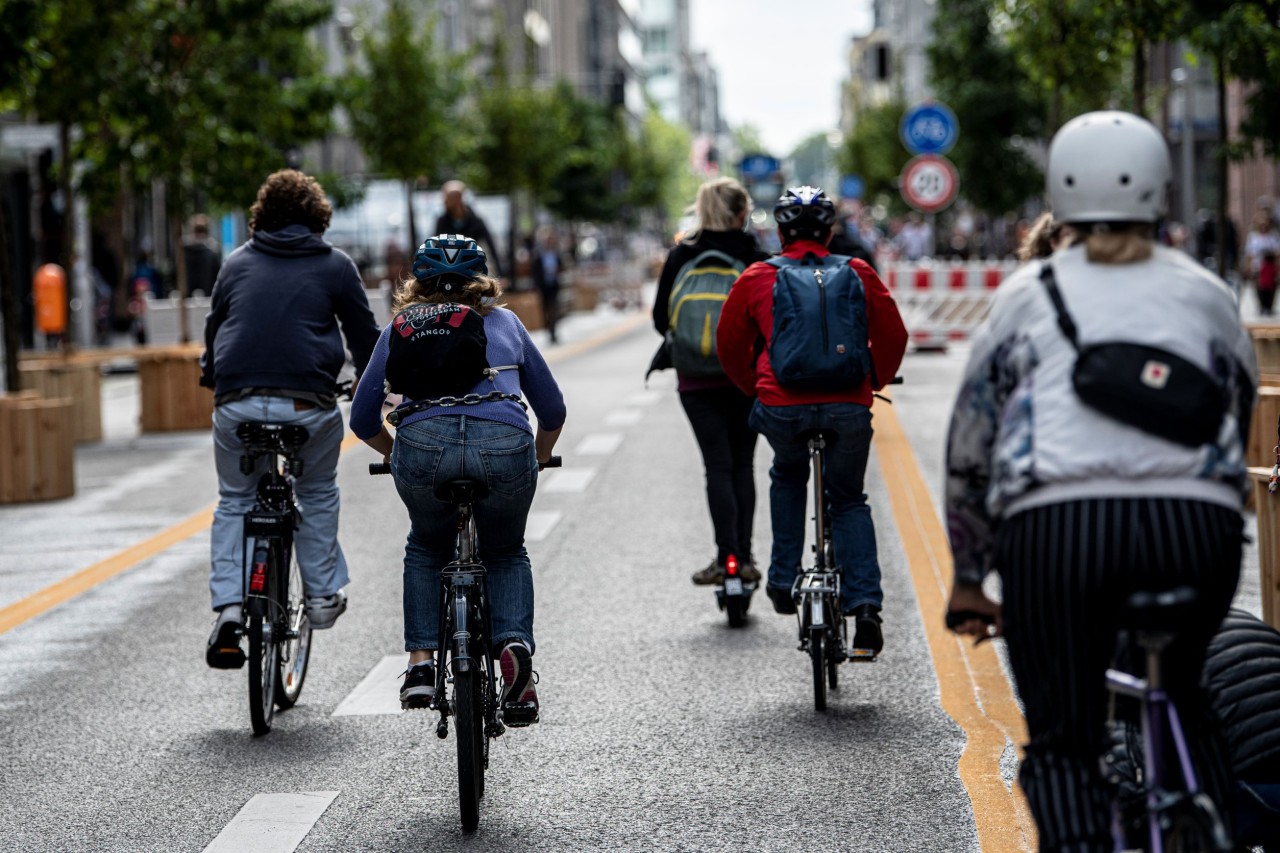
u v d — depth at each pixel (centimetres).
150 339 5641
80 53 5469
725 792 1564
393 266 10188
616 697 1916
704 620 2297
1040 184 9544
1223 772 984
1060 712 952
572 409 5184
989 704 1848
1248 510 2998
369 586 2567
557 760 1684
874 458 3853
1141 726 1066
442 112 9469
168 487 3825
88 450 4669
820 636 1819
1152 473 920
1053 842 942
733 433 2252
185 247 6688
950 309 7206
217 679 2058
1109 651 947
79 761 1730
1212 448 925
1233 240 9425
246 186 5900
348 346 1900
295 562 1962
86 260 7788
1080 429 928
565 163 14912
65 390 4775
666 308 2262
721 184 2242
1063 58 5959
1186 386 920
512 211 12519
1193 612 892
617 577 2597
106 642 2270
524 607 1542
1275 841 1159
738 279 1875
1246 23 3812
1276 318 8181
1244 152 4450
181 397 5025
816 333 1795
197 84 5784
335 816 1528
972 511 1006
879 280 1855
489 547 1559
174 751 1753
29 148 7400
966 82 9419
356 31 9388
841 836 1430
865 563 1856
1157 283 950
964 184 9581
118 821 1532
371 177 9625
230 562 1838
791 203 1872
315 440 1861
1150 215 962
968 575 1018
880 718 1803
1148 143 959
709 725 1792
